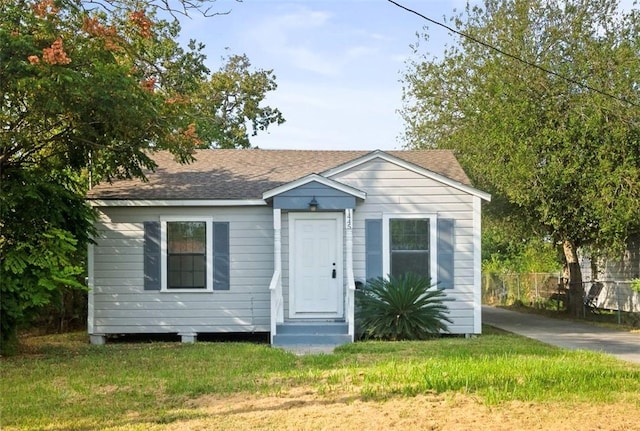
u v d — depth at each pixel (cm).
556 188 1898
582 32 1995
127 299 1537
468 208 1541
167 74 2117
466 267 1536
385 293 1430
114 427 702
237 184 1614
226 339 1596
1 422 730
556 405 771
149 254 1543
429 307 1448
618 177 1778
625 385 878
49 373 1034
